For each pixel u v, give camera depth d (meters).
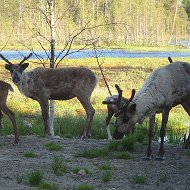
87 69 16.19
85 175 10.60
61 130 17.95
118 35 97.69
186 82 12.50
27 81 15.44
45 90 15.66
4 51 74.50
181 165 11.73
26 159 11.82
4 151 12.70
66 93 15.98
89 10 87.50
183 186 10.06
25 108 25.08
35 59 55.41
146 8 120.06
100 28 80.12
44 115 15.69
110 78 40.38
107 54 73.06
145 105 11.96
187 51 94.56
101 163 11.70
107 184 10.05
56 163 10.88
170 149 13.67
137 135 14.99
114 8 97.50
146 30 117.81
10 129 16.31
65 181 10.13
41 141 14.34
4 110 13.73
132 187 9.91
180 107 27.34
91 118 16.03
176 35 124.56
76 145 13.88
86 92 16.02
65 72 15.91
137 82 37.81
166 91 12.10
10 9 84.25
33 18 39.81
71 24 70.31
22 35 75.12
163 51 92.25
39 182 9.89
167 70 12.33
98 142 14.59
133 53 81.06
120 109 12.09
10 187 9.56
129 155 12.39
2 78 39.50
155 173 10.98
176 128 19.81
